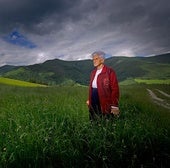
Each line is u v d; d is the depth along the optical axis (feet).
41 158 14.87
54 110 23.12
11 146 15.56
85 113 23.34
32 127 17.94
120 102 41.22
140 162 15.76
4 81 293.43
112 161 15.51
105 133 17.71
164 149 17.15
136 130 18.63
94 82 22.63
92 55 22.89
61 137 17.17
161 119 29.25
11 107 26.61
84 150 16.72
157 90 179.42
